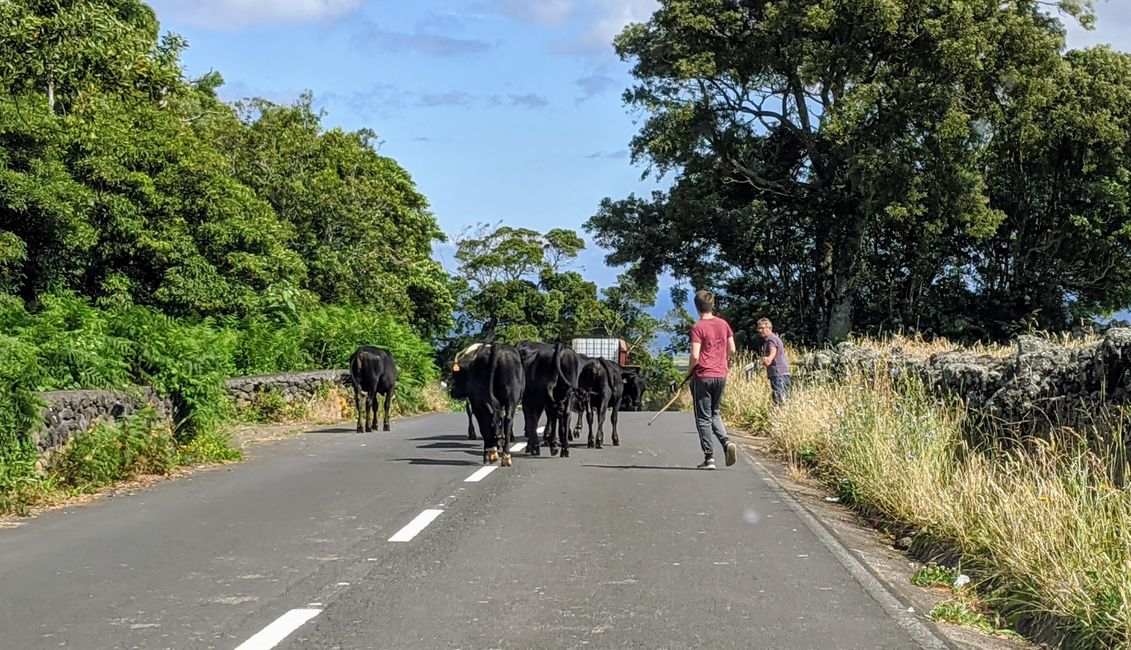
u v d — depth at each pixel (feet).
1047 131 137.49
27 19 81.56
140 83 101.24
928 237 136.46
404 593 22.99
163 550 27.50
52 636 19.79
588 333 230.48
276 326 94.89
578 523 31.22
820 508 35.55
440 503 34.83
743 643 19.54
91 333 49.26
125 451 41.01
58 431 38.73
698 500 35.60
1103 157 140.97
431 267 175.32
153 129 91.09
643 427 68.49
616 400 54.65
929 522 29.40
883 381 48.29
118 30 93.76
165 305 85.15
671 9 136.87
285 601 22.34
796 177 153.58
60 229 73.72
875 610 22.07
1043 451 29.37
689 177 151.64
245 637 19.75
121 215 80.59
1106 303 155.22
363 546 27.96
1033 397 35.29
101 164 80.33
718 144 145.28
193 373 49.49
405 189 182.60
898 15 123.03
